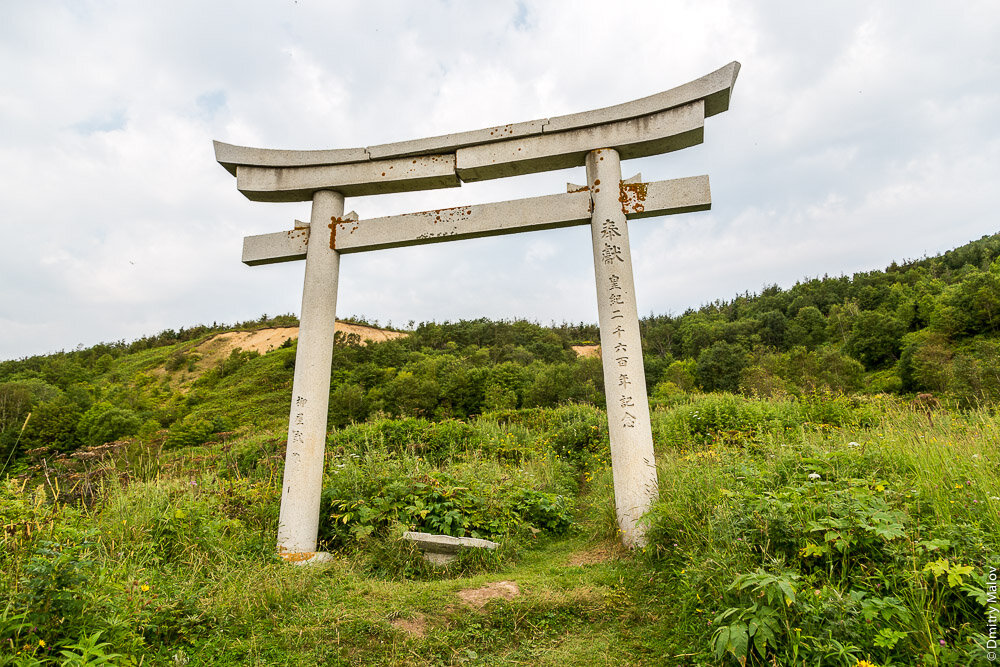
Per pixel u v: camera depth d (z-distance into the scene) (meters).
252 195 6.06
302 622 3.19
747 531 3.17
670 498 4.27
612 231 5.11
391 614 3.29
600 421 10.99
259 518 5.13
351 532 4.94
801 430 6.37
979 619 2.32
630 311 4.96
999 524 2.74
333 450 8.66
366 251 5.84
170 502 4.48
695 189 5.03
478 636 3.12
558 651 2.95
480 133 5.59
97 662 2.25
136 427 22.58
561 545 5.16
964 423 5.26
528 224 5.36
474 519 5.20
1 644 2.28
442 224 5.54
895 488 3.41
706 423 8.62
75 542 3.38
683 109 5.08
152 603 2.99
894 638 2.21
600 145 5.32
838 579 2.78
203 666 2.77
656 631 3.06
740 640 2.34
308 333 5.45
